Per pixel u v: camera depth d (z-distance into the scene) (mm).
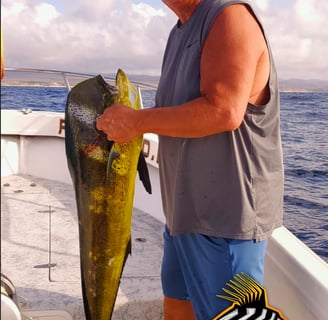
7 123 4633
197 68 1513
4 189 4309
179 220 1613
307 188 13008
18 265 2746
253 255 1580
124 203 1512
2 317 1161
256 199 1550
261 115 1536
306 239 8227
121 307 2297
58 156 4695
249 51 1395
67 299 2348
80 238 1552
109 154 1434
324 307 1586
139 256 2912
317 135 27297
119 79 1430
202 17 1506
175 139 1619
